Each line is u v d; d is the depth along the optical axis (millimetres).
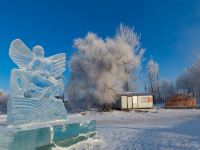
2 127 8328
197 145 10188
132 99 44500
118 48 43469
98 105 42906
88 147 10477
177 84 83812
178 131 14633
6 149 7094
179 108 46344
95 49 42094
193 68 68688
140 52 50281
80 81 42344
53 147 8961
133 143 11320
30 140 7816
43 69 10117
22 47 9273
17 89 8797
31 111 9344
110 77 41125
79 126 10852
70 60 43531
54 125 9180
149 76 73938
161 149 9773
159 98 74688
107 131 16172
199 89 70312
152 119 26672
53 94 10609
